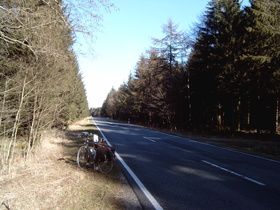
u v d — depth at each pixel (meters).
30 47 5.21
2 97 6.88
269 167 8.47
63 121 14.42
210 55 23.95
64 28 5.89
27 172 6.77
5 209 4.23
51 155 9.39
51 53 5.69
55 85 8.93
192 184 6.20
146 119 51.75
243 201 5.01
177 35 33.38
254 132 24.36
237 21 22.56
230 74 22.39
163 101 34.78
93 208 4.47
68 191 5.34
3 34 4.80
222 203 4.88
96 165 7.50
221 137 22.66
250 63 20.39
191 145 14.38
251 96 23.33
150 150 12.02
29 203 4.49
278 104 22.92
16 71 7.41
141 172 7.44
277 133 21.91
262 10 18.41
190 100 31.86
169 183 6.28
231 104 25.41
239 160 9.72
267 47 20.41
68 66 9.25
